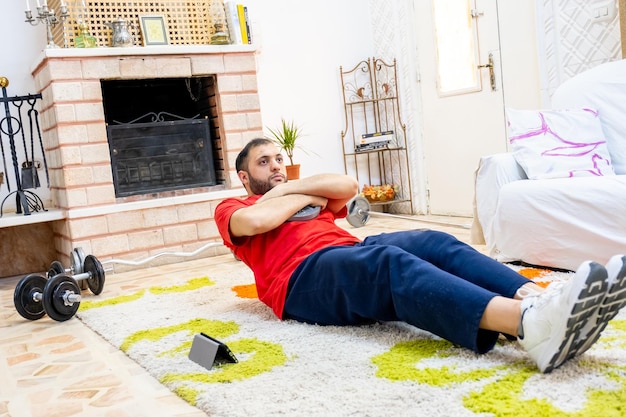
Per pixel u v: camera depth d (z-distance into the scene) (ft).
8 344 7.78
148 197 13.03
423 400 4.34
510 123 9.43
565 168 8.83
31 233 14.10
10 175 13.85
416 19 16.15
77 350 7.11
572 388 4.25
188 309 8.34
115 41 12.87
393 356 5.33
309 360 5.49
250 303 8.31
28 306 8.95
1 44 13.75
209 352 5.66
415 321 5.28
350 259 5.77
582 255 8.08
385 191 16.80
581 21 11.75
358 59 17.47
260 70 16.22
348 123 17.40
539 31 12.53
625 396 4.00
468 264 5.37
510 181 9.28
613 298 4.30
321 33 16.99
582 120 9.13
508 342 5.39
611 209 7.71
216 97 13.69
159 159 13.35
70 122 12.15
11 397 5.73
